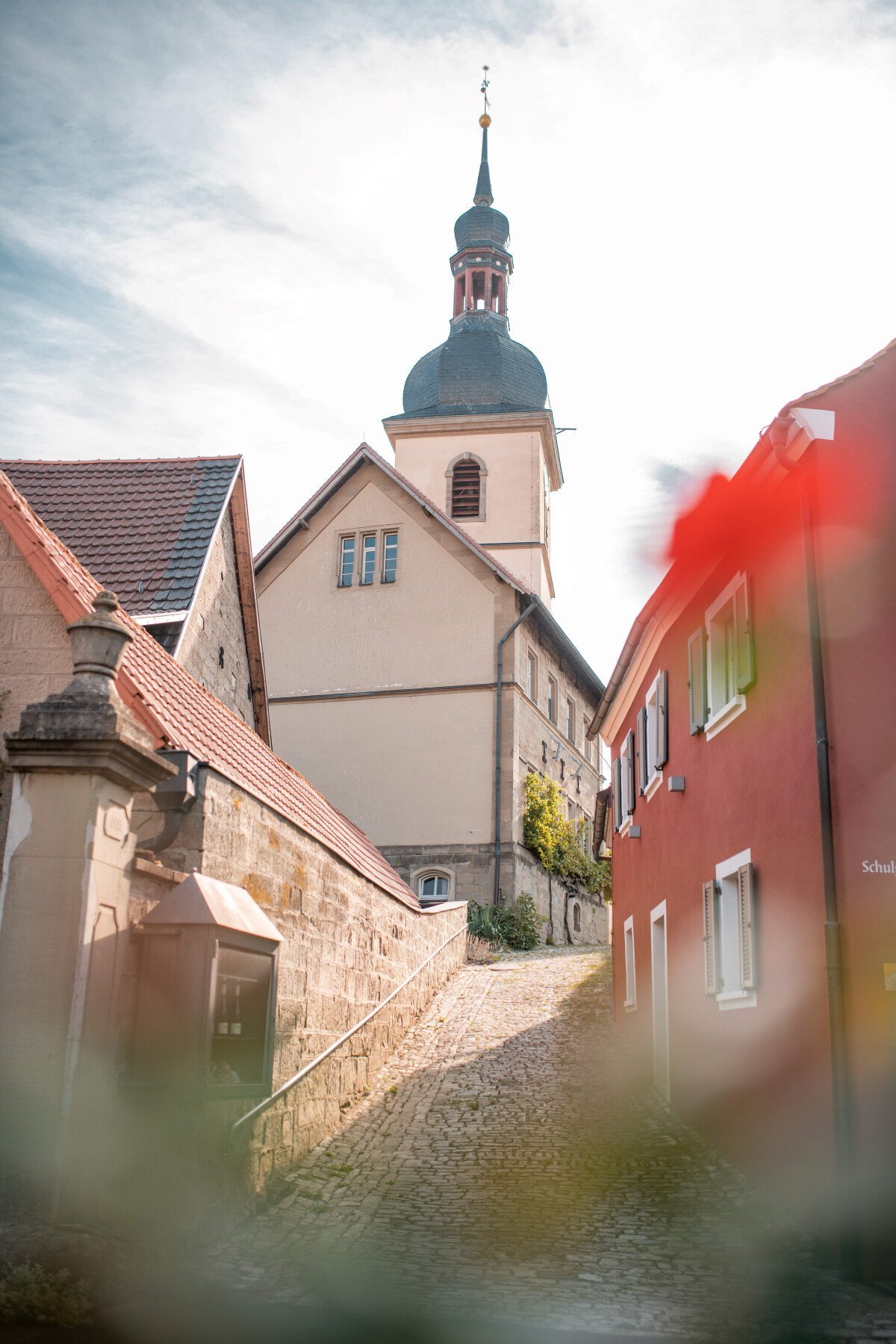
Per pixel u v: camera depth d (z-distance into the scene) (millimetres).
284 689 29062
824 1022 8352
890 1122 7969
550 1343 6242
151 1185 7309
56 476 17125
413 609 28891
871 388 9250
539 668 30703
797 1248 8258
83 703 7047
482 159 45188
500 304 43688
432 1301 6988
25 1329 5820
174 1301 6598
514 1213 9039
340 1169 10086
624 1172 10273
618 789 18375
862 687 8664
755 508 10352
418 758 27984
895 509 9039
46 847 6879
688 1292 7301
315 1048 10828
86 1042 6746
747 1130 10008
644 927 15234
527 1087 13383
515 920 26266
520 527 37188
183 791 8305
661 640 14523
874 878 8312
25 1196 6488
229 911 7832
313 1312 6633
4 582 9023
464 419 37812
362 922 12969
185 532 15641
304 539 29938
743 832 10531
